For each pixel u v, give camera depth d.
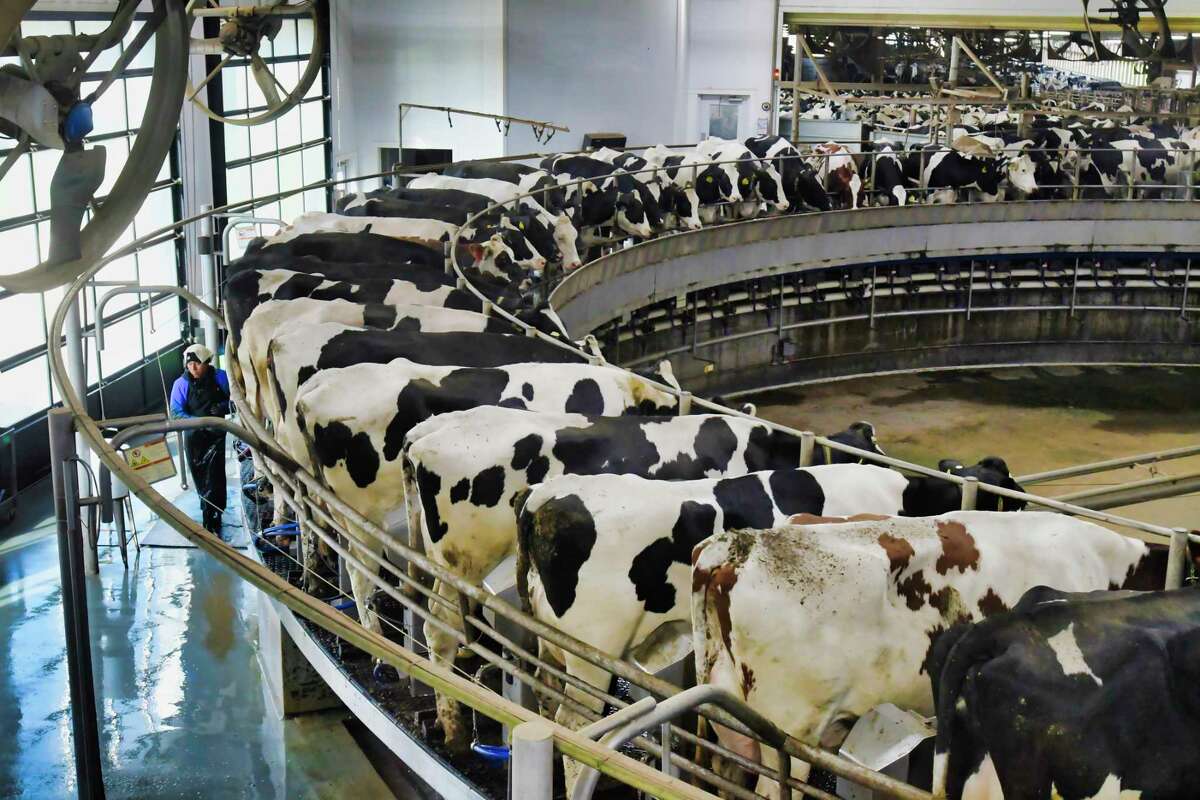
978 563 5.26
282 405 7.79
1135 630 4.14
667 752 4.31
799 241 16.92
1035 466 15.30
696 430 6.64
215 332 11.81
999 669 4.14
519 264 11.74
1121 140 20.30
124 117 13.76
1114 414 17.55
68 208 5.73
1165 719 4.11
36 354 11.81
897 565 5.06
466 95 22.06
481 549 6.45
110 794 6.73
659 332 16.38
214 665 8.12
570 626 5.64
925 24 24.72
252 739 7.35
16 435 11.29
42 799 6.54
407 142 22.31
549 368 7.39
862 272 18.52
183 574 9.36
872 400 17.92
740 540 4.95
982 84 25.33
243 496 9.51
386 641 3.38
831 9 24.38
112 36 5.69
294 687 7.55
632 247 14.22
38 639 8.33
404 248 11.28
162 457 8.87
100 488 9.02
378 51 21.92
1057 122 23.98
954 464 6.59
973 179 18.77
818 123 26.66
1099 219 18.52
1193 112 23.84
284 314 8.66
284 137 18.89
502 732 5.95
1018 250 18.52
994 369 19.55
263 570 3.98
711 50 24.50
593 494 5.64
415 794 6.86
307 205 20.05
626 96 23.22
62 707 7.50
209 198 15.45
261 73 10.68
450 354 7.89
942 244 18.14
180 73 5.88
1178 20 24.53
